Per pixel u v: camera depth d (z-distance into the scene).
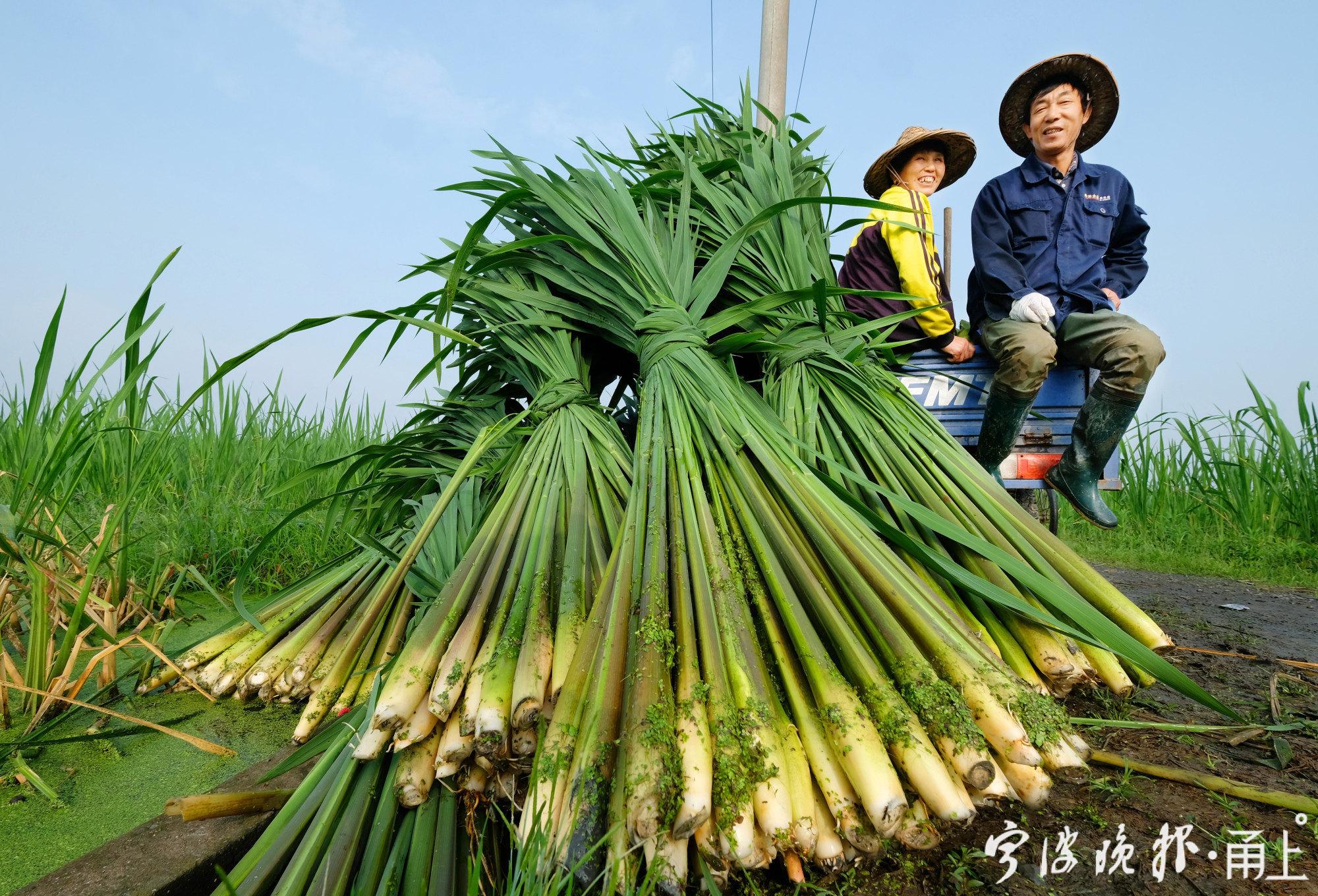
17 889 1.14
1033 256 2.94
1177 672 1.29
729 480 1.64
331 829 1.18
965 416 3.15
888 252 3.17
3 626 1.98
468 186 2.31
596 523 1.75
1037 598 1.56
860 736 1.08
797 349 2.11
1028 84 3.03
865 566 1.39
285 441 4.39
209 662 1.85
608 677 1.18
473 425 2.51
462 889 1.15
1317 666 2.23
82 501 2.93
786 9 5.52
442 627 1.37
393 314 2.12
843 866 1.07
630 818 0.98
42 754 1.58
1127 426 2.75
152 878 1.11
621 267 2.17
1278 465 4.61
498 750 1.15
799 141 3.24
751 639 1.24
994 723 1.12
